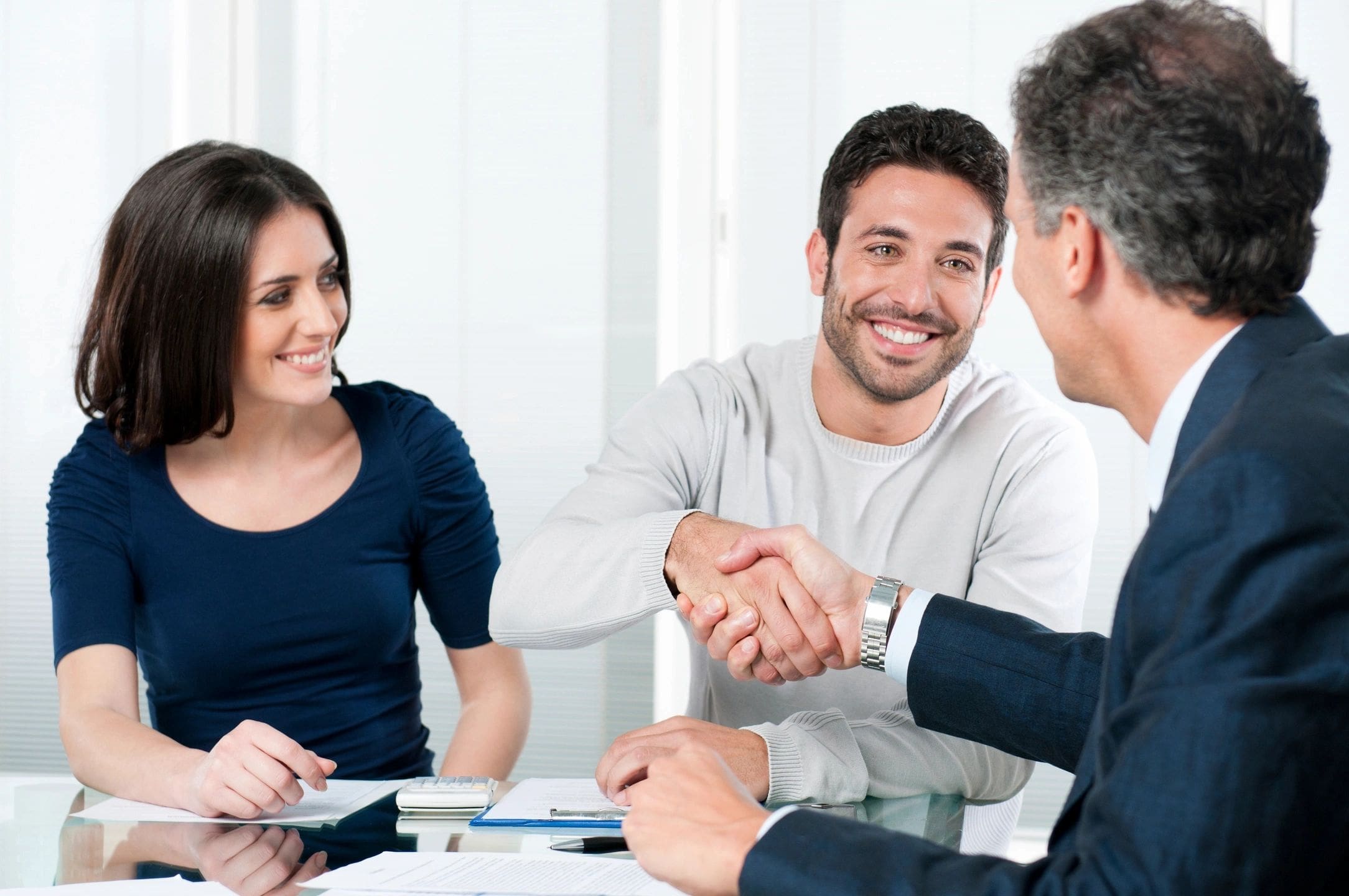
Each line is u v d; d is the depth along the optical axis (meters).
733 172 3.76
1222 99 1.02
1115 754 0.88
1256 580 0.83
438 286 3.87
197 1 3.87
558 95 3.83
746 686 2.08
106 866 1.32
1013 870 0.89
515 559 1.97
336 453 2.33
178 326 2.08
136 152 3.90
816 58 3.72
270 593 2.21
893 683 2.04
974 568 2.11
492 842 1.39
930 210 1.95
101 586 2.13
